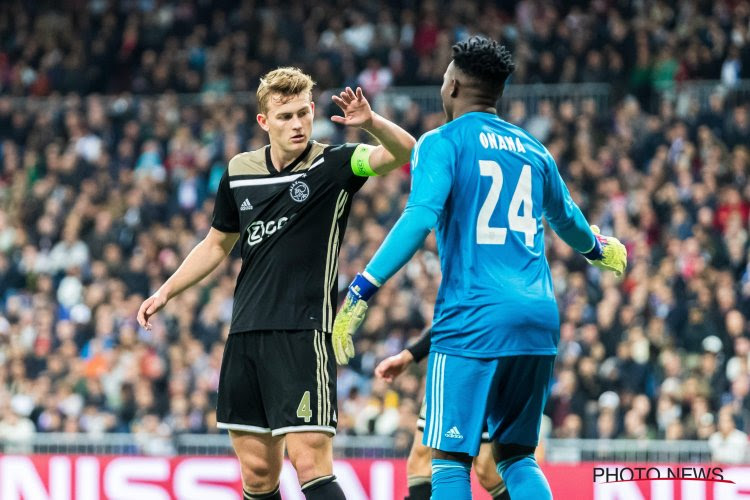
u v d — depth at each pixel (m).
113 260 32.41
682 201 30.59
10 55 42.88
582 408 24.20
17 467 18.00
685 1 37.47
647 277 27.50
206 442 23.03
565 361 25.14
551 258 28.94
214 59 39.94
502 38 37.47
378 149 9.53
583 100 35.19
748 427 23.34
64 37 42.44
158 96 39.38
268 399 9.50
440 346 8.79
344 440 22.05
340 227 9.68
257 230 9.60
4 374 28.73
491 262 8.67
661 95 35.19
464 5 39.31
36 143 38.28
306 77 9.66
